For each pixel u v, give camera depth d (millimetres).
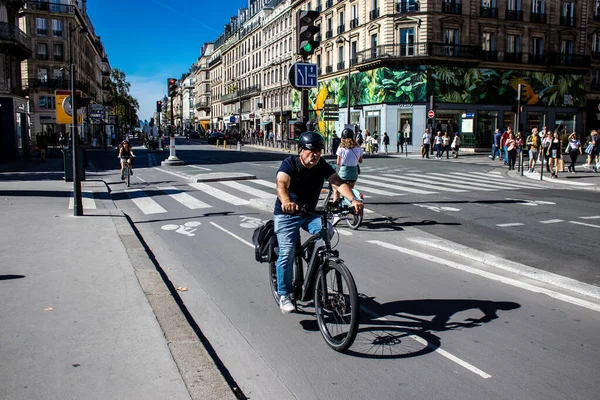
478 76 43781
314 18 9273
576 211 12039
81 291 5477
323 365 4059
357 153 9961
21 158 35031
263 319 5090
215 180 18609
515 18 45438
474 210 12164
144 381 3518
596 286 6160
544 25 46906
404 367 4012
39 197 13727
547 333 4715
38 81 60156
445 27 42969
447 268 7035
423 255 7773
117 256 7066
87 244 7832
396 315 5164
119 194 15820
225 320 5070
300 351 4324
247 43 86375
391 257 7648
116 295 5352
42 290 5496
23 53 36312
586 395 3592
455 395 3578
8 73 34844
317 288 4480
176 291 5992
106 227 9281
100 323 4562
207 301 5656
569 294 5926
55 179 19812
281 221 4617
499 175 21969
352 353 4270
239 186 17141
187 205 13070
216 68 112500
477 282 6355
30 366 3709
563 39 48219
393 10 43125
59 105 11672
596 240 8922
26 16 59562
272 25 72562
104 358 3857
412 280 6422
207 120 125375
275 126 72938
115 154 44188
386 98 43406
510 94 45375
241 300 5684
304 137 4430
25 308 4930
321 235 4426
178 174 22156
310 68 9461
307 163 4453
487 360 4137
